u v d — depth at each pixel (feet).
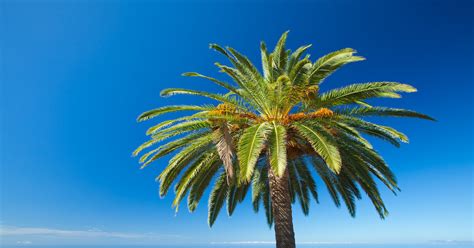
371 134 43.11
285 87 37.52
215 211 50.24
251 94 40.16
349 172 45.88
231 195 55.36
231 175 35.42
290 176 56.49
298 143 44.19
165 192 41.24
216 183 50.70
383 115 38.86
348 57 39.34
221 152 36.19
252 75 38.93
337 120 39.17
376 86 35.19
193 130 39.50
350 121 39.55
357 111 39.04
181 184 41.86
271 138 33.09
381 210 44.11
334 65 40.73
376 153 40.16
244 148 31.91
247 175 29.81
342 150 41.96
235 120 38.45
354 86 36.96
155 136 39.99
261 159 50.26
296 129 39.75
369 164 42.57
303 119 39.42
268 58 47.78
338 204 54.24
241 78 40.09
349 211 51.03
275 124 36.11
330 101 38.99
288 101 40.42
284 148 31.55
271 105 40.19
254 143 32.07
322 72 41.19
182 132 39.37
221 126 37.96
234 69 44.14
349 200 50.80
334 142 33.86
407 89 32.96
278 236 40.32
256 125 35.35
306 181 56.39
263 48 50.78
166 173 39.65
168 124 39.75
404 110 37.14
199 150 40.81
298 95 39.86
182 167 41.65
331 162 30.76
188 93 38.63
